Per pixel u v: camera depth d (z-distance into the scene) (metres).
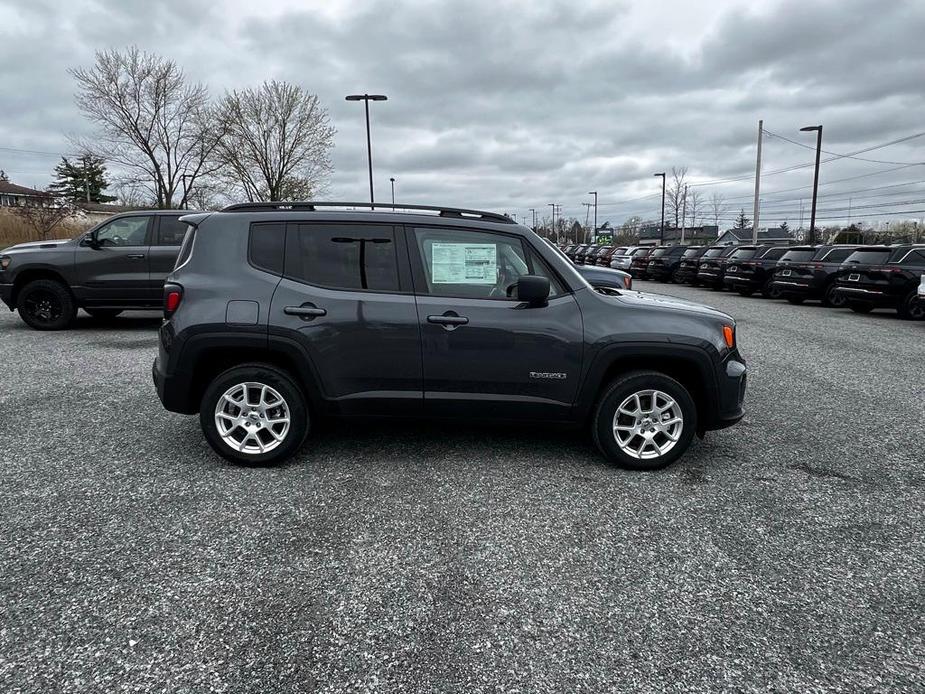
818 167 31.69
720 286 22.70
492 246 4.12
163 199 38.31
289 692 2.10
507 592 2.72
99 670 2.19
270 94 39.69
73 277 9.45
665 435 4.16
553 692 2.13
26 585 2.70
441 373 4.02
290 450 4.08
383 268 4.06
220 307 3.94
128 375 6.73
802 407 5.88
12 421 5.04
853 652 2.36
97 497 3.62
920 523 3.45
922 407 5.92
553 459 4.33
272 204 4.26
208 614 2.53
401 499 3.65
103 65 34.38
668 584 2.81
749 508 3.61
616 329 4.03
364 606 2.60
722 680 2.20
